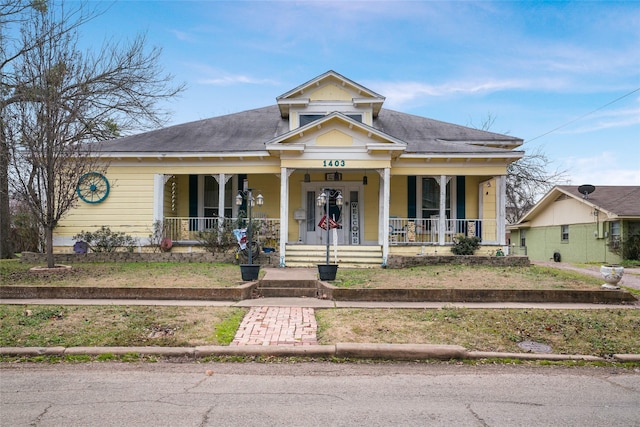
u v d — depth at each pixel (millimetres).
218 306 9258
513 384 5465
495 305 9586
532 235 28984
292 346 6832
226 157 16438
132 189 16812
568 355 6707
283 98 18094
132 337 7207
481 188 17703
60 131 12758
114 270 13141
